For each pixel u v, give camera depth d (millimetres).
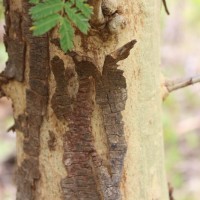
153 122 1100
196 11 4203
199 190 2455
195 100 3156
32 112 1078
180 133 2900
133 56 1056
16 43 1075
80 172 1069
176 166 2605
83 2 927
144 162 1097
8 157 2570
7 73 1099
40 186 1103
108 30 1014
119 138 1057
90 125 1053
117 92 1041
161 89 1127
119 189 1073
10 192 2309
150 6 1060
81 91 1040
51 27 909
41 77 1057
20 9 1060
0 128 2721
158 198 1129
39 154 1090
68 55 1030
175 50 3725
